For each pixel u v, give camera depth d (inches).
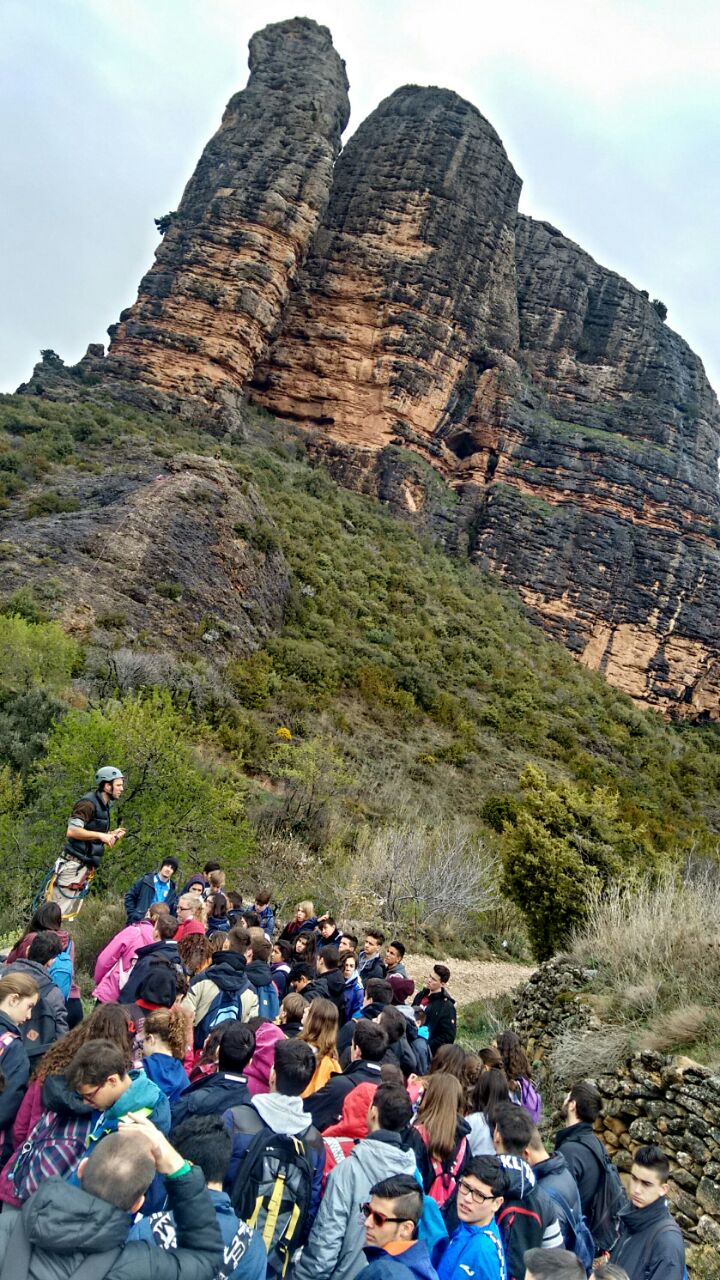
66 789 577.3
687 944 414.6
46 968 224.5
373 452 2856.8
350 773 1266.0
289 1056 173.6
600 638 2856.8
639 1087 326.3
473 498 2938.0
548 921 751.1
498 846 1092.5
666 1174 194.7
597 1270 150.4
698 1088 302.8
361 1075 209.3
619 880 729.6
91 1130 146.9
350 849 996.6
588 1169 207.5
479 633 2313.0
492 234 3189.0
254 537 1897.1
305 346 2987.2
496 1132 194.1
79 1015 245.1
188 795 614.5
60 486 1878.7
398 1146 169.0
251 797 1035.3
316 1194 166.4
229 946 265.4
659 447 3216.0
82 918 524.1
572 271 3494.1
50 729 863.1
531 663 2332.7
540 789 839.1
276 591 1914.4
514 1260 168.7
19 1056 173.0
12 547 1560.0
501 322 3179.1
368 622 2070.6
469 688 2030.0
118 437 2208.4
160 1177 146.9
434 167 3161.9
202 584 1688.0
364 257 3051.2
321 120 3090.6
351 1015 327.9
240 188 2938.0
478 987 747.4
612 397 3353.8
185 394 2701.8
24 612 1346.0
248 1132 163.9
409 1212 149.3
